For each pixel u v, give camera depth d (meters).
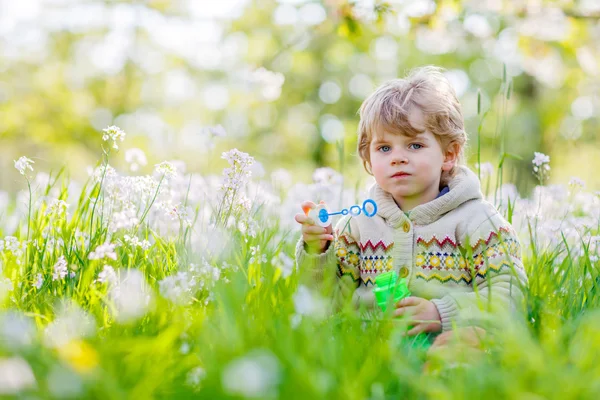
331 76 20.66
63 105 15.74
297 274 2.63
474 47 17.22
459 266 2.74
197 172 4.16
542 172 3.58
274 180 4.55
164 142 15.48
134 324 2.07
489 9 7.15
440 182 2.96
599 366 1.64
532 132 17.27
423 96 2.80
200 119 17.22
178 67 16.52
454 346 1.98
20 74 16.06
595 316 1.83
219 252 2.73
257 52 16.86
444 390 1.57
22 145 16.94
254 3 16.97
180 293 2.21
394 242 2.82
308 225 2.79
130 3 15.57
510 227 2.76
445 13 5.67
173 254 2.81
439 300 2.50
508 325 1.89
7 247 2.80
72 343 1.66
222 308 1.99
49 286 2.57
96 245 2.74
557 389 1.50
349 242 2.94
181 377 1.71
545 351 1.77
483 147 17.64
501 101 3.49
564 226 3.78
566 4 6.81
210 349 1.78
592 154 15.66
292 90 20.16
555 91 16.94
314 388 1.46
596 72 7.93
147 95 16.73
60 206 3.01
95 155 16.23
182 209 2.88
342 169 3.92
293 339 1.78
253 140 20.20
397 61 20.20
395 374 1.75
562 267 2.71
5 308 2.37
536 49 7.59
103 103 16.27
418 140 2.78
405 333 2.27
